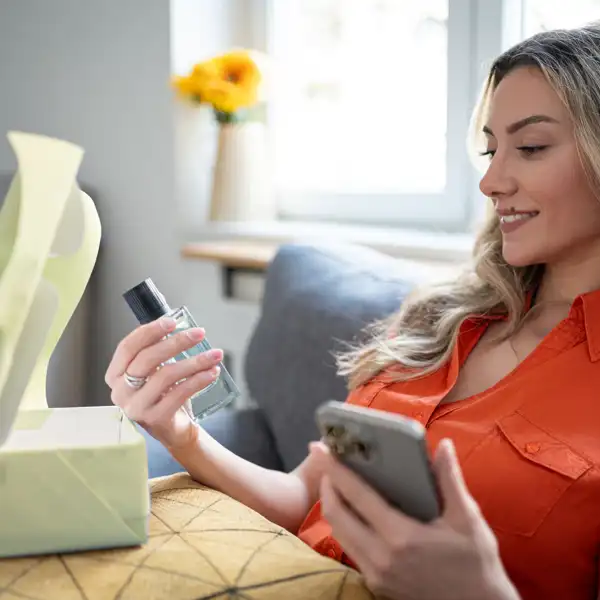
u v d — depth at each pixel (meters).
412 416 1.00
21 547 0.71
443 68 1.99
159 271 2.30
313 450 0.69
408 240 1.80
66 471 0.70
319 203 2.27
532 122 0.96
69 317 0.85
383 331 1.27
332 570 0.74
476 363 1.04
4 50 2.62
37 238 0.60
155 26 2.19
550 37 0.98
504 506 0.86
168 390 0.89
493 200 1.04
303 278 1.55
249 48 2.34
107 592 0.67
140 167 2.30
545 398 0.90
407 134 2.09
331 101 2.26
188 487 0.95
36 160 0.59
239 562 0.73
